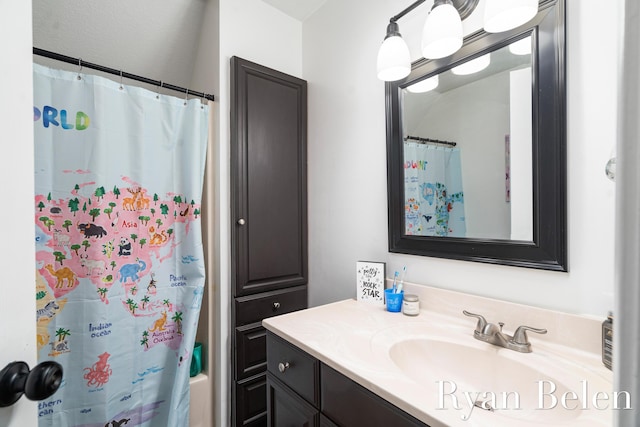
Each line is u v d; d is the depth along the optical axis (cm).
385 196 137
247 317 154
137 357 133
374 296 132
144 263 136
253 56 164
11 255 44
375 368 78
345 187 157
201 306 160
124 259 130
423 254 121
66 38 144
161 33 159
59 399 116
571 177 85
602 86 79
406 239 127
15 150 45
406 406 64
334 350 88
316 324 108
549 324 87
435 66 117
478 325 96
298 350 96
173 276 145
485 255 103
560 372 75
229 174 154
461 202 111
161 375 141
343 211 158
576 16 83
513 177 97
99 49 153
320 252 173
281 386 104
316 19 175
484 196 104
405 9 115
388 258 137
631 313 32
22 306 46
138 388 134
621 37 34
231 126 152
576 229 84
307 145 181
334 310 123
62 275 117
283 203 169
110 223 125
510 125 97
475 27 106
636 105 32
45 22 137
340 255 160
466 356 91
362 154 148
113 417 126
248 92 156
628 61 33
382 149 138
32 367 47
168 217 143
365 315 117
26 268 46
